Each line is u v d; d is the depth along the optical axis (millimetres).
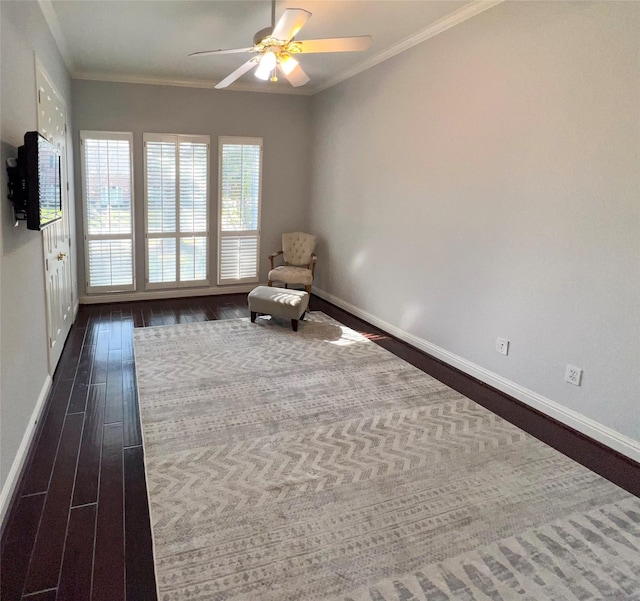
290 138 6320
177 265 6016
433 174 4016
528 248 3158
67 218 4445
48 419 2869
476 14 3418
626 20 2479
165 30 3885
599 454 2662
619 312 2635
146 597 1639
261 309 4863
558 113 2879
